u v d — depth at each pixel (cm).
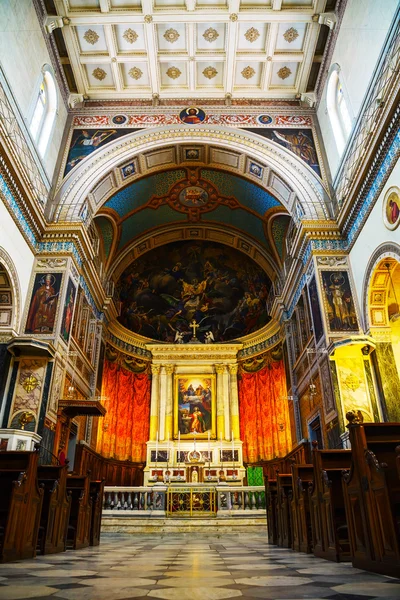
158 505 1191
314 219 1413
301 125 1648
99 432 1808
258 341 2139
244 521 1109
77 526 684
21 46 1232
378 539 368
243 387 2114
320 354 1291
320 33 1495
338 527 483
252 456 1966
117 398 1981
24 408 1127
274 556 536
